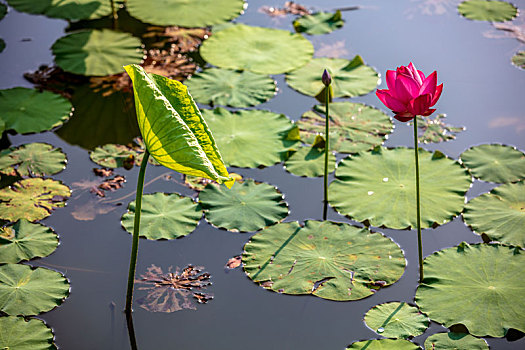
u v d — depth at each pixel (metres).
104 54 4.94
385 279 2.90
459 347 2.49
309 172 3.72
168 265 3.06
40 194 3.52
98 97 4.52
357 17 5.68
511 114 4.28
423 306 2.73
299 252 3.07
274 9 5.84
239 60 4.91
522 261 2.92
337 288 2.85
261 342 2.63
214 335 2.67
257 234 3.20
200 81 4.61
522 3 5.84
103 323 2.73
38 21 5.51
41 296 2.82
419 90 2.70
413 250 3.11
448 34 5.34
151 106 2.31
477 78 4.70
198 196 3.50
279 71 4.78
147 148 2.47
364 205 3.39
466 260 2.95
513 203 3.34
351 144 3.94
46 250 3.12
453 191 3.45
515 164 3.66
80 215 3.39
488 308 2.66
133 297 2.87
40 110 4.28
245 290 2.89
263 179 3.67
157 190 3.59
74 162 3.84
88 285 2.94
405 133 4.09
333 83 4.63
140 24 5.52
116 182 3.67
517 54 4.99
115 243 3.21
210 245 3.17
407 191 3.45
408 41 5.24
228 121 4.12
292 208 3.44
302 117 4.23
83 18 5.47
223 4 5.80
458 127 4.15
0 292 2.80
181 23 5.46
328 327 2.69
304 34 5.38
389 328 2.63
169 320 2.76
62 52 4.95
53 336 2.64
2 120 4.06
